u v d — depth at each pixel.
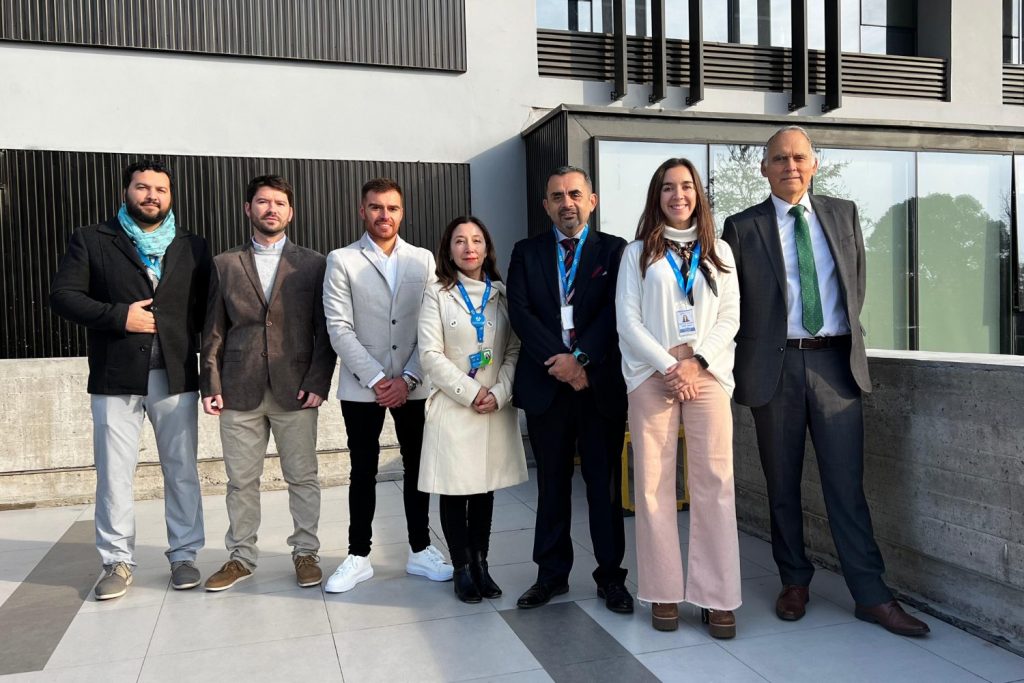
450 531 3.19
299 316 3.38
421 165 6.67
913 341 7.29
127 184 3.29
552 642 2.72
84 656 2.69
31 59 5.87
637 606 3.05
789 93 7.47
